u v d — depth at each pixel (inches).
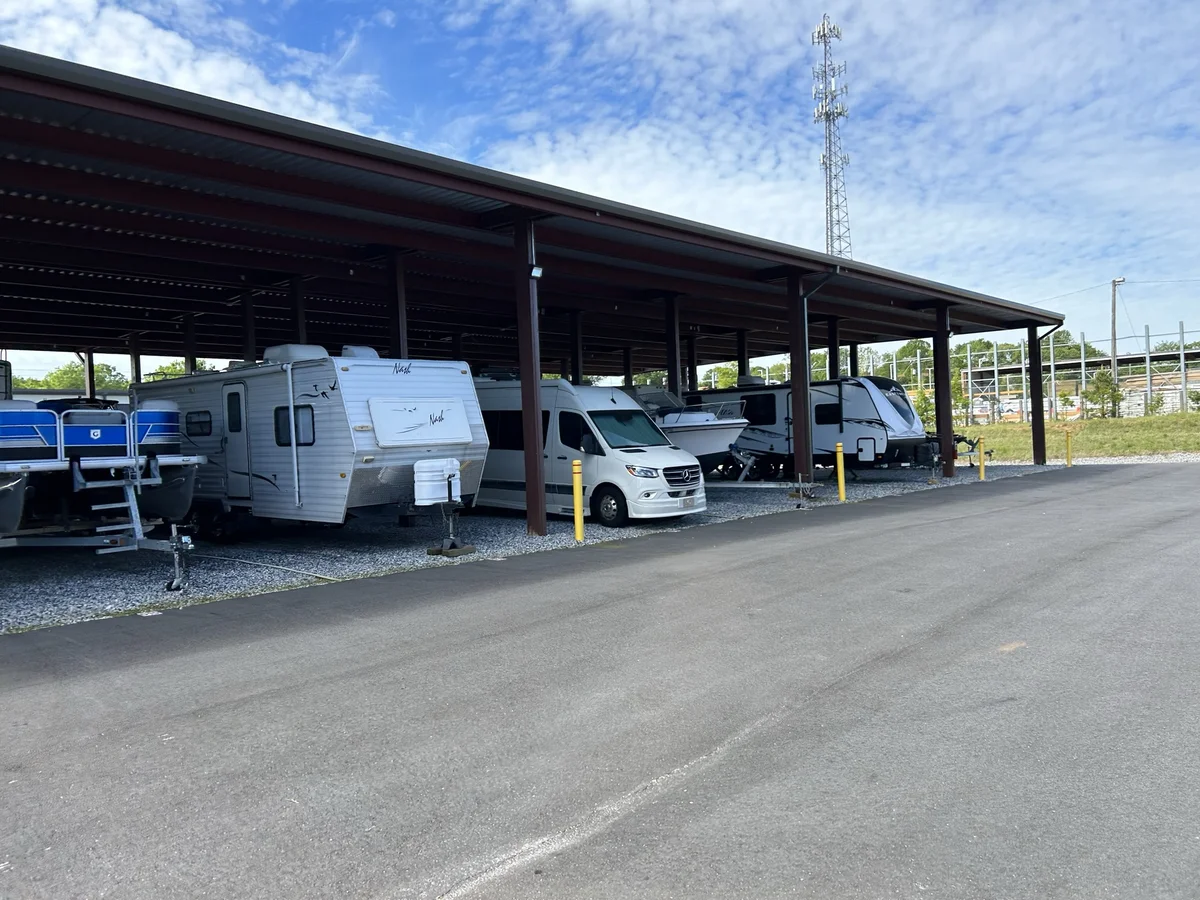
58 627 297.7
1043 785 152.3
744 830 138.5
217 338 996.6
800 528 516.7
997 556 388.2
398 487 463.2
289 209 491.8
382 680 224.4
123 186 428.5
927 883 121.6
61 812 150.8
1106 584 319.9
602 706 199.6
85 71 299.3
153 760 173.6
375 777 163.0
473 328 1034.1
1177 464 984.9
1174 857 127.2
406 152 397.4
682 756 169.6
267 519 526.0
